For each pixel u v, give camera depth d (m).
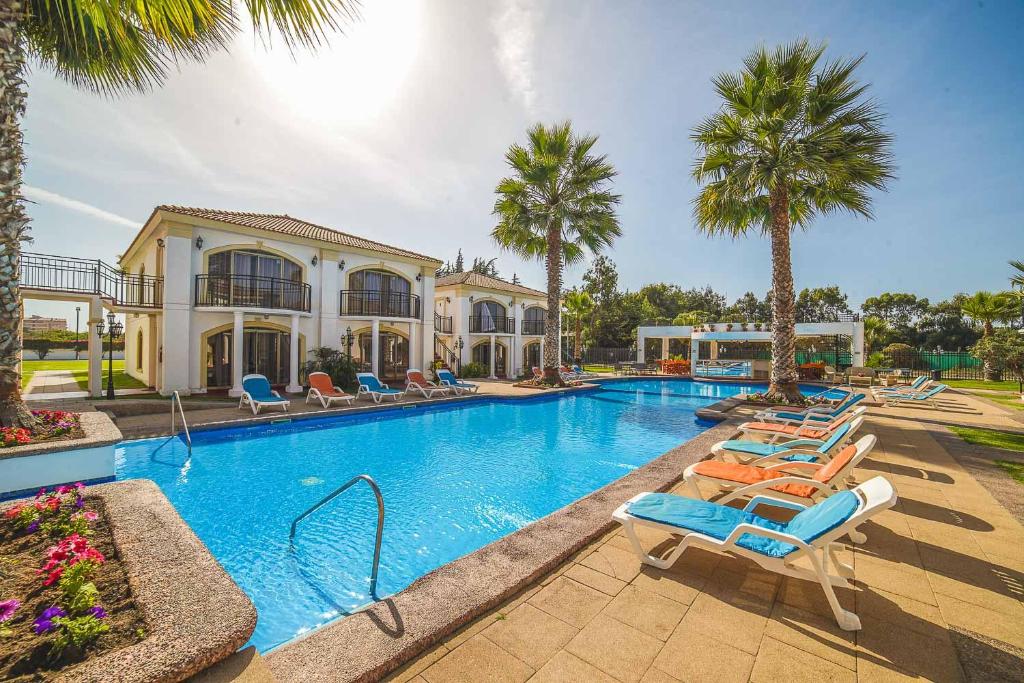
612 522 3.87
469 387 16.02
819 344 28.66
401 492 6.00
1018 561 3.19
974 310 23.14
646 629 2.42
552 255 17.67
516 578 2.85
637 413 13.02
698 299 64.06
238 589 2.20
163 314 12.72
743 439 7.35
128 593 2.21
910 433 8.03
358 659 2.04
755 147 11.77
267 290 15.07
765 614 2.57
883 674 2.05
